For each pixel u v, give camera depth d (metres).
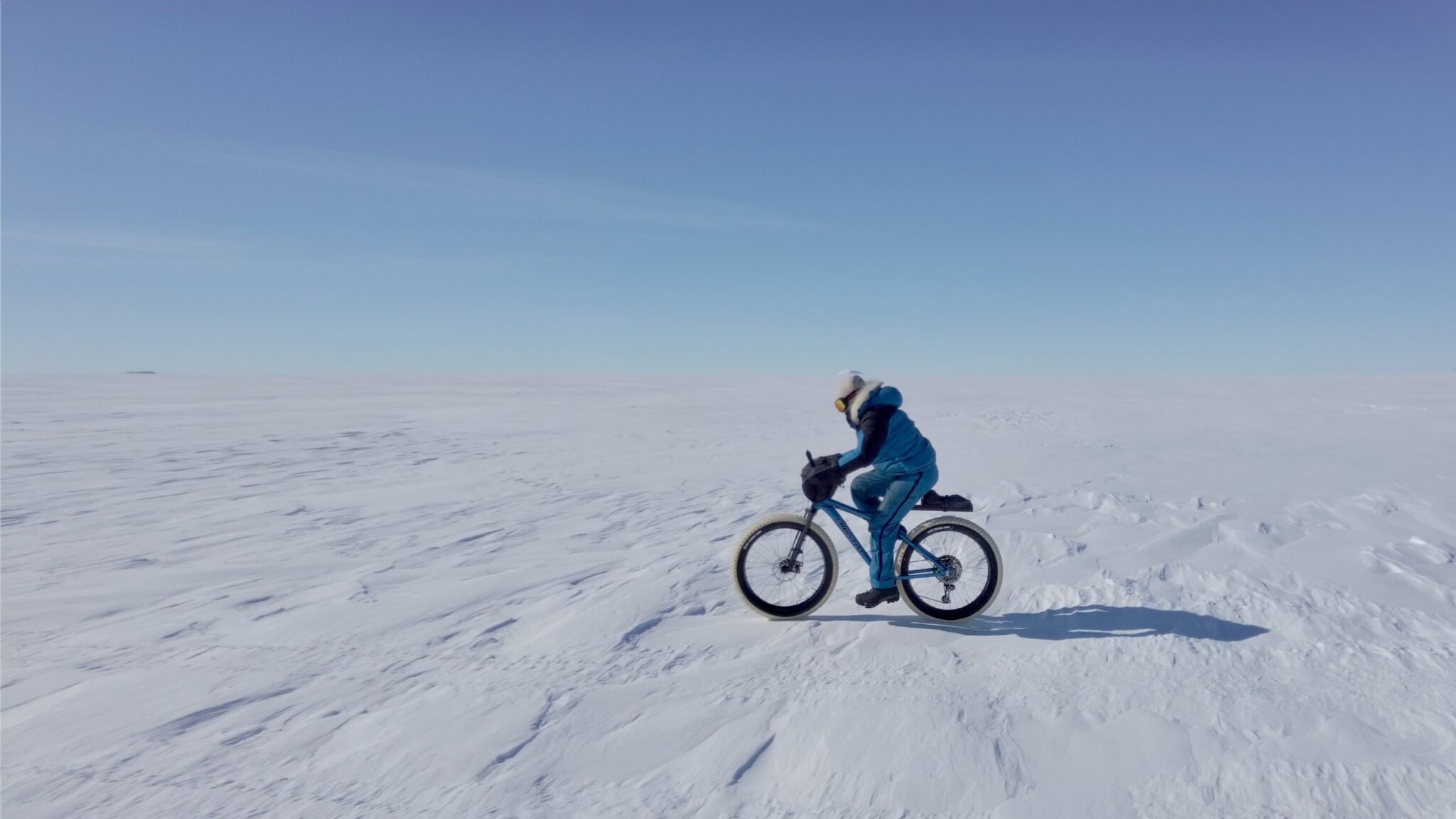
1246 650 3.57
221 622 4.84
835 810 2.55
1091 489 7.88
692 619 4.57
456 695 3.59
